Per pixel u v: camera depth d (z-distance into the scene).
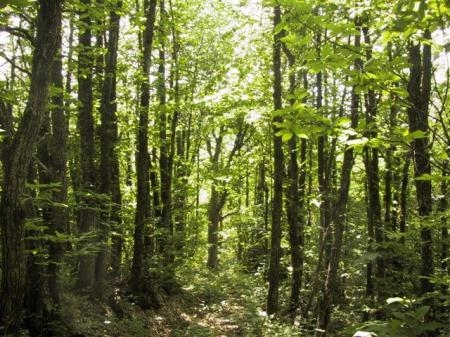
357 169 17.69
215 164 20.66
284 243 18.11
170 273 15.51
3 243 6.33
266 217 22.66
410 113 5.18
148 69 12.94
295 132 4.11
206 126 17.50
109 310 11.14
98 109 14.16
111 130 12.33
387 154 12.25
